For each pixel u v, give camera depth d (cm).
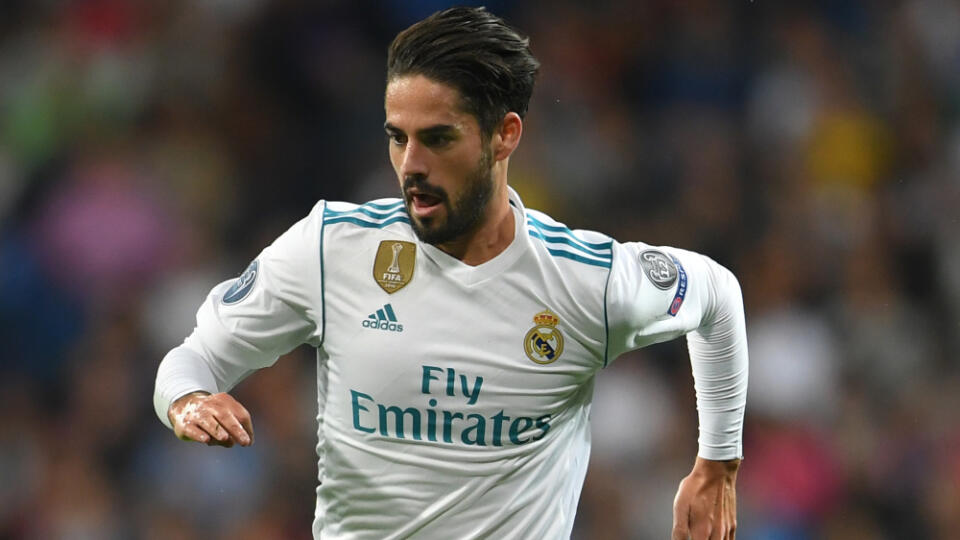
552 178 3656
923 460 3256
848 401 3316
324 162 3703
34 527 2938
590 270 1188
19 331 3231
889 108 4072
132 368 3130
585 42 4038
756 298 3500
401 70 1116
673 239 3628
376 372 1177
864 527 3152
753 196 3759
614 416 3081
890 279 3647
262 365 1238
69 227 3331
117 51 3753
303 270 1187
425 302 1175
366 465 1195
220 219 3512
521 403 1188
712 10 4125
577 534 2947
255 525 2864
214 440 1091
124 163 3503
